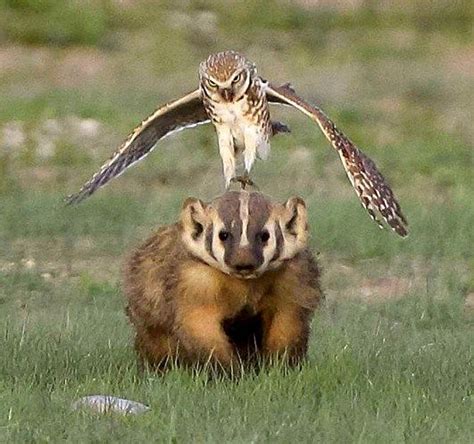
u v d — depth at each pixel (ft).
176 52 111.96
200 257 32.73
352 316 45.29
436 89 96.58
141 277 34.22
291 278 33.14
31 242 59.36
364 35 118.42
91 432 28.32
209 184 72.95
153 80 103.45
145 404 30.89
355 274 54.03
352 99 94.02
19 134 81.61
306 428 28.45
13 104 87.86
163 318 33.81
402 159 78.33
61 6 115.75
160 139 32.58
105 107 87.40
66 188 72.79
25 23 112.88
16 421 29.35
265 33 118.32
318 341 38.91
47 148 79.51
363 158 29.22
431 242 57.88
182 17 120.06
